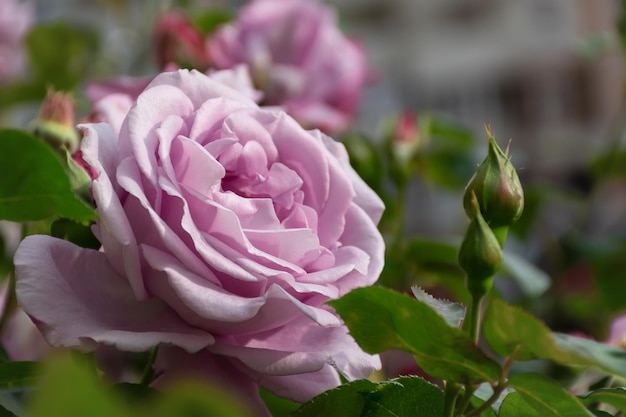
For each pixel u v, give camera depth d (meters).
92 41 1.00
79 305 0.39
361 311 0.37
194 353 0.40
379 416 0.40
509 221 0.40
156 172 0.39
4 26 1.07
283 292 0.38
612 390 0.39
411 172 0.88
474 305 0.40
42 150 0.40
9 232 0.62
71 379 0.26
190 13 0.91
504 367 0.37
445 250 0.71
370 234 0.42
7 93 0.98
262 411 0.40
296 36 0.81
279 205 0.41
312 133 0.43
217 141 0.40
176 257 0.39
